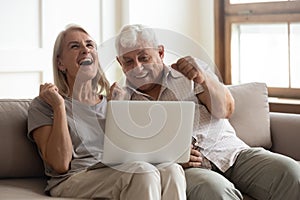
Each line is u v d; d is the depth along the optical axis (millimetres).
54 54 2645
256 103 3148
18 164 2568
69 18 4133
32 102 2557
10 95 3922
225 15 4363
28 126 2516
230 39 4344
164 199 2244
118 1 4336
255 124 3104
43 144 2459
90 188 2338
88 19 4215
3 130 2551
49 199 2303
